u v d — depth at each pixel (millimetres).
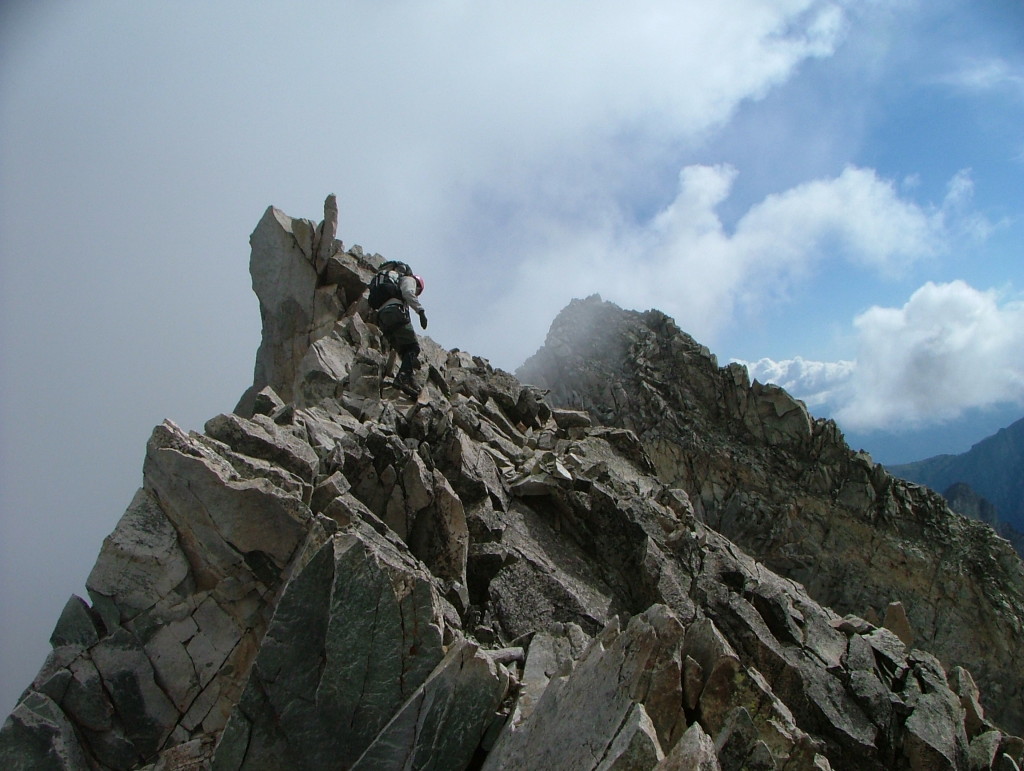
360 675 8289
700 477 53500
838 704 11109
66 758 8242
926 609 45656
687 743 6074
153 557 9312
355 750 8195
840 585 47406
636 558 13547
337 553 8547
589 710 7242
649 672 7340
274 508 9477
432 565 11672
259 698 8289
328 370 17016
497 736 7969
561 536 14086
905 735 10797
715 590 12953
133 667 8891
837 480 51844
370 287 17469
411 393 16609
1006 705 41562
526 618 11805
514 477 14797
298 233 21609
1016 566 46188
